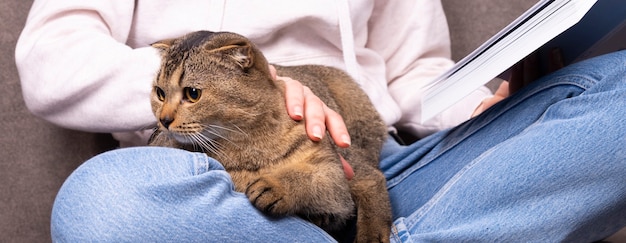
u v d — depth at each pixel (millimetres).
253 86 984
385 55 1670
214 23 1382
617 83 989
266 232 933
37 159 1614
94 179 929
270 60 1432
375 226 1075
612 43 1159
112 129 1308
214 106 963
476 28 1781
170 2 1409
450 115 1566
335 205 995
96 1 1366
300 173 961
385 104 1522
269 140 997
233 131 985
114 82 1271
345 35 1432
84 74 1267
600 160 954
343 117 1322
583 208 982
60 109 1313
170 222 903
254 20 1398
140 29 1420
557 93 1056
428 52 1668
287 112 1023
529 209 992
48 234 1634
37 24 1354
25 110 1602
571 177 966
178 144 1051
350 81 1386
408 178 1259
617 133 946
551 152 972
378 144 1363
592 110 969
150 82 1271
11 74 1592
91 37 1316
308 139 1018
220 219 917
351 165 1144
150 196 906
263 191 917
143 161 939
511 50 1003
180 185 909
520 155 994
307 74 1313
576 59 1211
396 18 1645
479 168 1034
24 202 1616
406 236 1054
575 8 917
